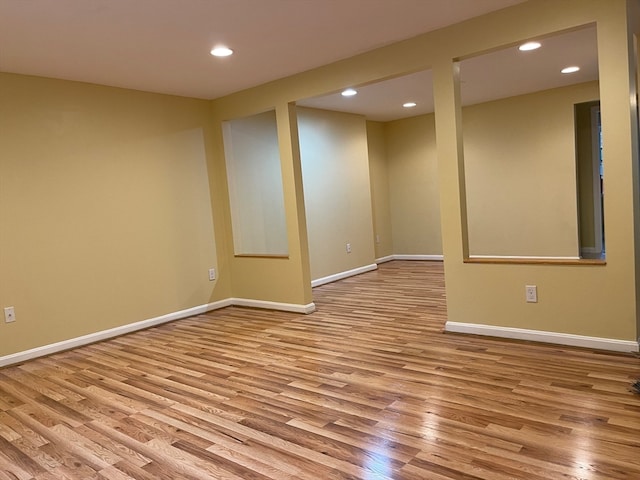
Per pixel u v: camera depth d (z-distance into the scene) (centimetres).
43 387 331
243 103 509
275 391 298
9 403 306
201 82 462
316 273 634
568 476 189
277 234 618
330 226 657
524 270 347
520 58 449
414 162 778
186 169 516
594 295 320
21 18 288
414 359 333
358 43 382
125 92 464
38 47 338
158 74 425
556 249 640
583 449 207
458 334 381
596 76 552
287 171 483
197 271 527
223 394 299
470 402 260
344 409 265
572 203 623
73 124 427
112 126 454
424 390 281
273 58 404
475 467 200
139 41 342
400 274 676
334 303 527
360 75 412
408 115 751
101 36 327
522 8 322
